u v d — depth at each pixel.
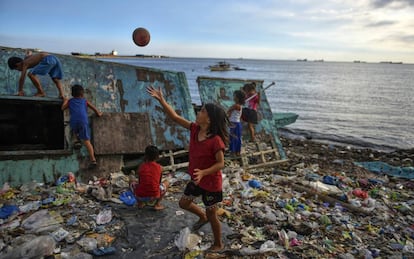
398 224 5.14
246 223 4.51
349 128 19.64
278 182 6.73
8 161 5.17
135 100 7.00
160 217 4.40
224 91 8.63
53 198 4.71
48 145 6.39
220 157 3.26
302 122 21.39
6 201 4.57
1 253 3.28
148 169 4.55
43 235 3.67
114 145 6.11
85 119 5.66
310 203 5.66
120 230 3.98
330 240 4.29
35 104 5.99
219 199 3.48
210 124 3.32
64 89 6.32
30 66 5.64
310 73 127.00
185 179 6.21
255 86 9.05
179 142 7.03
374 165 9.54
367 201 5.82
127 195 5.02
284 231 4.20
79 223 4.08
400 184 7.70
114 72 7.04
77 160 5.77
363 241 4.41
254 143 8.20
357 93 45.62
